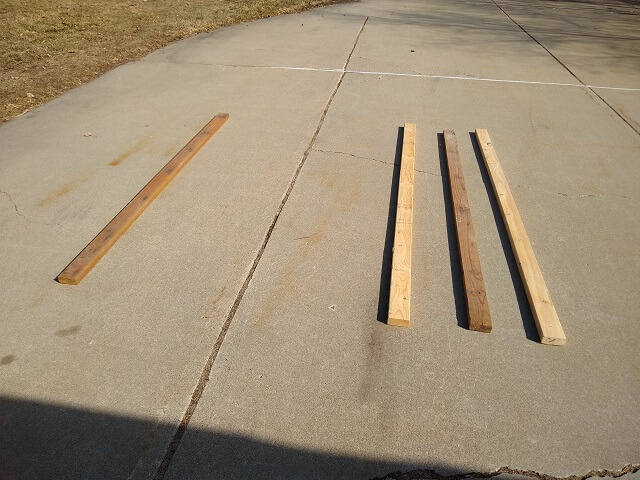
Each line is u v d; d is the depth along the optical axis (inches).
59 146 153.6
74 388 80.1
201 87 201.3
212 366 84.4
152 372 83.0
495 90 206.7
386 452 72.2
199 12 316.5
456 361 86.6
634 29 321.4
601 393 81.7
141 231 117.1
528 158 154.0
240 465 70.1
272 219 122.6
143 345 87.9
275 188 135.3
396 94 199.9
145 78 209.9
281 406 78.1
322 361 85.7
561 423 76.8
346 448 72.6
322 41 267.6
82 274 101.6
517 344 90.3
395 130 170.4
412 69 228.5
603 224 123.5
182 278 103.2
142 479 68.2
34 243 112.2
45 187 132.6
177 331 90.8
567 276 106.3
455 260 110.9
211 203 128.2
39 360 84.7
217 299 98.1
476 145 161.8
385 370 84.4
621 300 100.5
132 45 249.6
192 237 115.5
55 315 93.7
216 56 238.7
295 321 93.6
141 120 172.1
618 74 229.1
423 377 83.4
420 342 90.0
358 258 110.3
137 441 72.8
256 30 286.2
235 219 122.2
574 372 85.1
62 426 74.5
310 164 147.5
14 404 77.4
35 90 192.7
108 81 205.9
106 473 68.8
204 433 74.1
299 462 70.6
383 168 146.8
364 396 80.0
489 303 99.2
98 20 288.0
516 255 109.8
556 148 160.6
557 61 246.1
